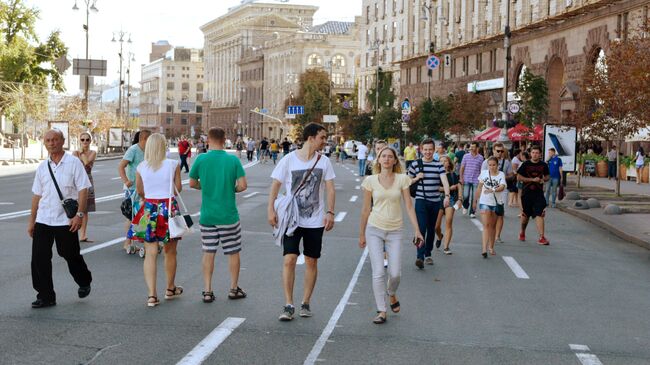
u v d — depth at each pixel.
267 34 163.88
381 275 9.17
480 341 8.40
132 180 13.99
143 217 9.67
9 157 63.22
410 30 88.81
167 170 9.80
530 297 11.16
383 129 73.50
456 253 15.62
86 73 68.00
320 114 113.81
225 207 10.02
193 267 12.81
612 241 18.98
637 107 27.03
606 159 48.88
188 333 8.32
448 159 17.75
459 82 74.19
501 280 12.55
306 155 9.26
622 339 8.79
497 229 17.50
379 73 93.38
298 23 165.00
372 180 9.36
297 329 8.66
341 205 26.55
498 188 15.11
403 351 7.86
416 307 10.13
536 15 58.47
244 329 8.57
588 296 11.47
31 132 78.25
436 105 62.81
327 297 10.60
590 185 39.38
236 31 168.00
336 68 135.88
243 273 12.38
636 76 25.56
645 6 43.09
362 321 9.20
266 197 29.19
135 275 11.85
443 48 78.75
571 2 52.19
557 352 8.06
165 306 9.70
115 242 15.51
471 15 72.88
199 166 10.01
